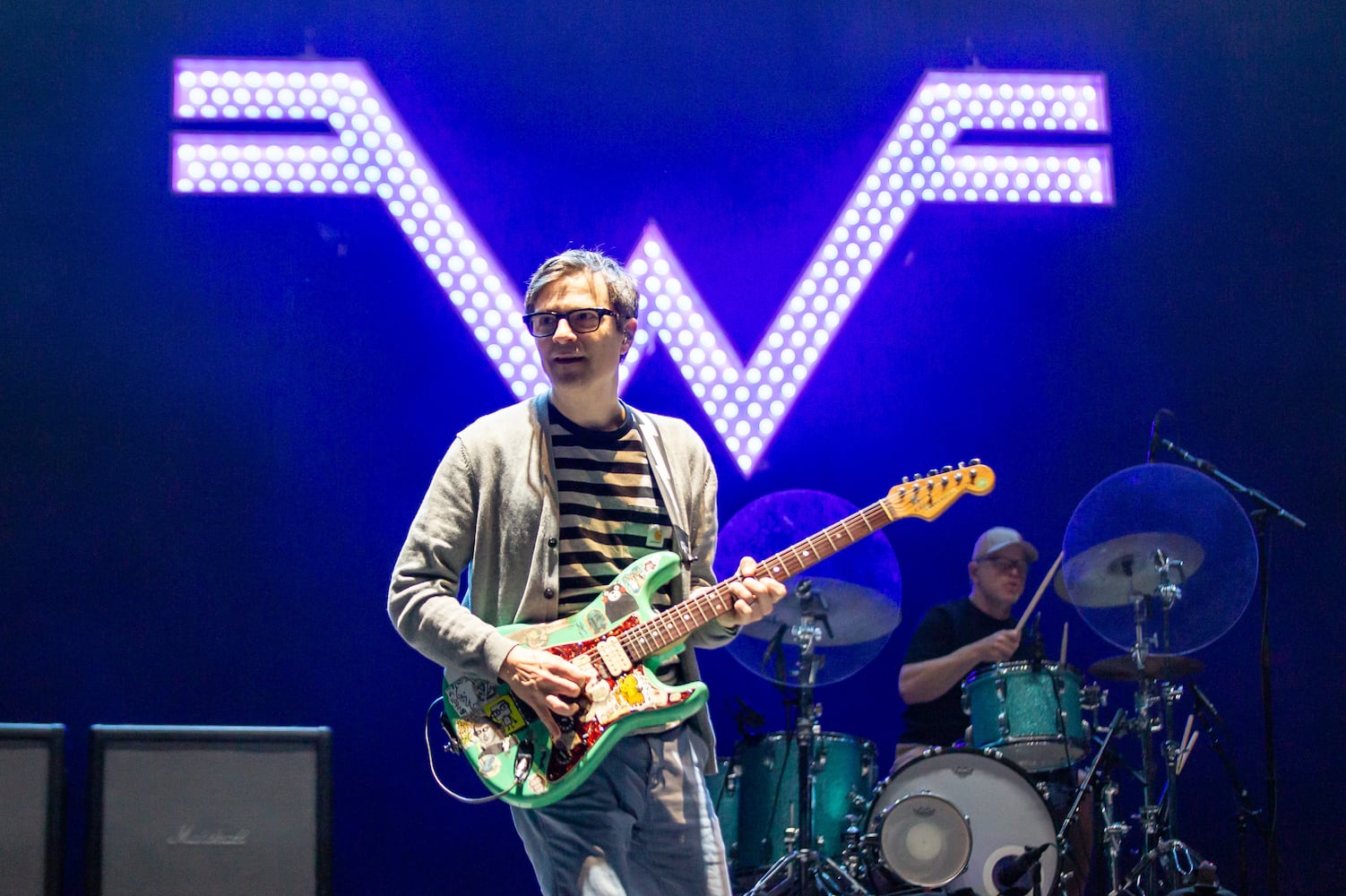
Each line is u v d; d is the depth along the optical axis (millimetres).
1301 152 6062
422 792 5445
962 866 4445
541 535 2730
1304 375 5945
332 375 5664
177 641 5469
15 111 5664
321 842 3061
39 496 5508
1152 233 6016
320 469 5613
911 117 5945
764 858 4668
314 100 5727
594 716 2584
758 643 4809
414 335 5699
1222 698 5652
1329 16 6055
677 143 5883
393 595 2719
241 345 5652
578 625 2674
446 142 5777
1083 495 5848
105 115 5684
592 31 5914
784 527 5301
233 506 5566
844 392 5840
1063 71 6020
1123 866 5258
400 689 5516
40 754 3066
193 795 3062
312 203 5727
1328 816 5555
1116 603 4805
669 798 2697
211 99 5695
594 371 2795
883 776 5691
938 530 5871
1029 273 5965
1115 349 5945
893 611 4922
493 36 5871
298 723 5457
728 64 5949
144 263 5656
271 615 5516
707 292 5812
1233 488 4766
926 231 5961
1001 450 5855
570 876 2582
